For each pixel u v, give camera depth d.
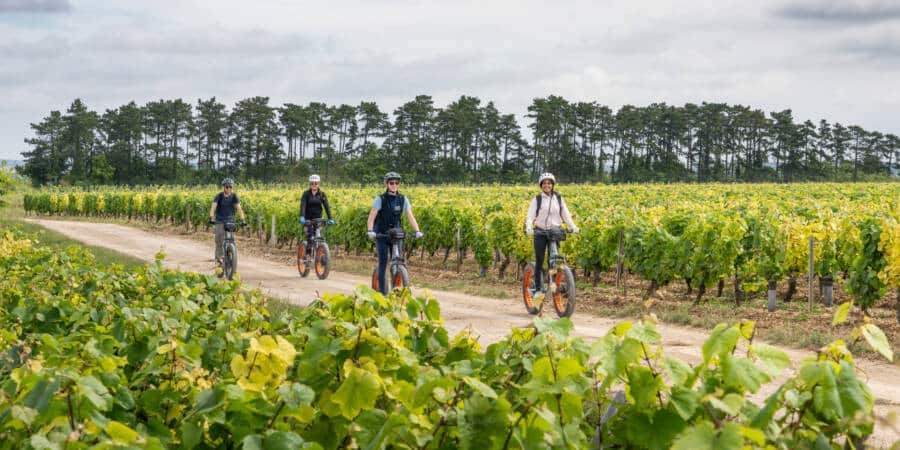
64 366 2.48
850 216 13.15
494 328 9.66
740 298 12.52
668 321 10.16
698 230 12.19
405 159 133.88
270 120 135.25
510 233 15.95
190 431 2.13
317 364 2.33
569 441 1.85
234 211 14.88
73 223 39.50
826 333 8.88
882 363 7.38
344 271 17.09
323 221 15.54
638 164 138.25
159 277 5.44
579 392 1.92
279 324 3.14
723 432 1.61
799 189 45.75
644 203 27.02
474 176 135.38
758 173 144.25
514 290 14.09
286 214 23.88
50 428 1.87
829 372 1.85
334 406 2.17
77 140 131.25
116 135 134.12
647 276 12.99
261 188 72.12
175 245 24.70
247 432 2.12
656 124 140.62
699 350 8.08
